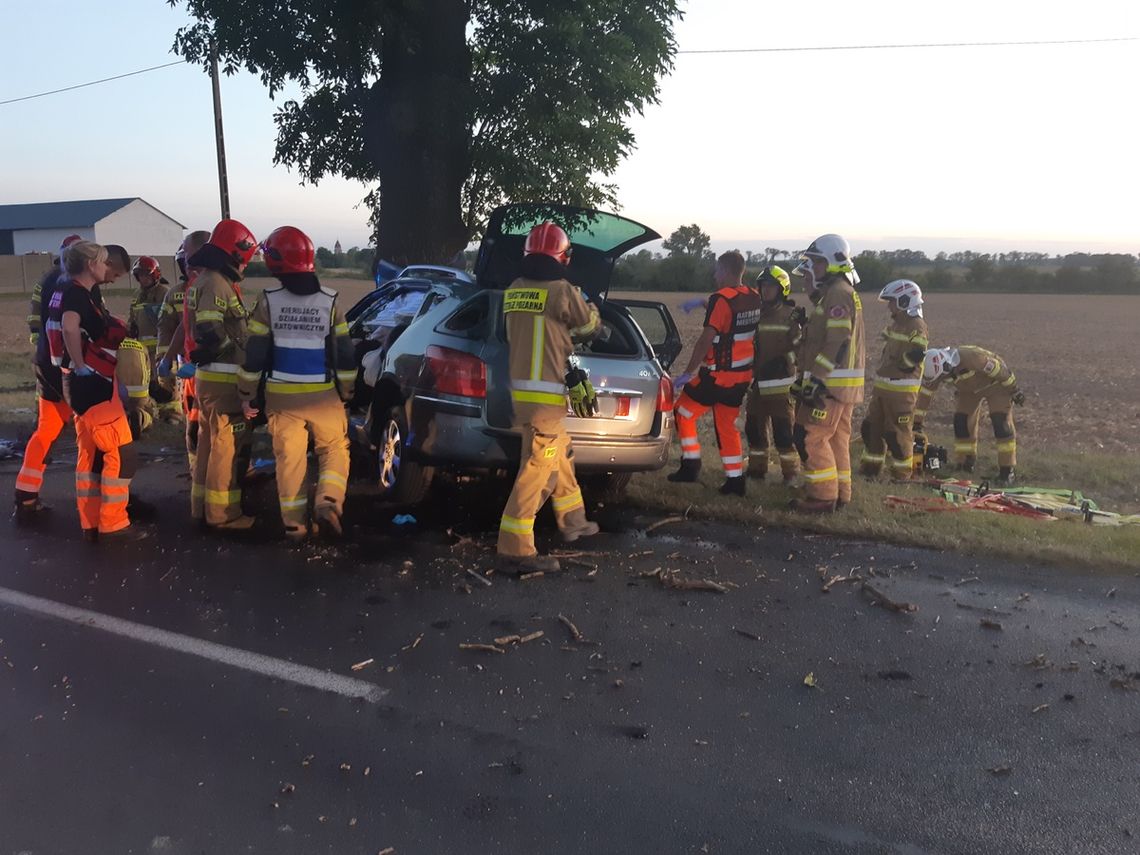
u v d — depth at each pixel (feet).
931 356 28.25
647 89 46.60
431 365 20.18
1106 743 11.98
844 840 9.85
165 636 14.73
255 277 186.39
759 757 11.48
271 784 10.68
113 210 219.41
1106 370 67.26
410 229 44.37
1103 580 18.13
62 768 10.94
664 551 19.57
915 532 20.61
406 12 41.42
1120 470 29.07
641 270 226.58
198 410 21.43
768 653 14.57
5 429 32.45
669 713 12.55
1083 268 281.74
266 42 43.21
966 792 10.80
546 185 46.50
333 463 19.39
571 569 18.35
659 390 21.38
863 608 16.55
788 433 25.40
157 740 11.60
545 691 13.11
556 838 9.78
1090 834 10.03
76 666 13.62
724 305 22.95
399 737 11.77
